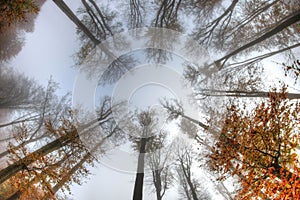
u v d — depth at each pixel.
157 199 9.93
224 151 9.72
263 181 8.04
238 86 10.21
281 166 7.67
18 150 9.50
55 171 10.16
